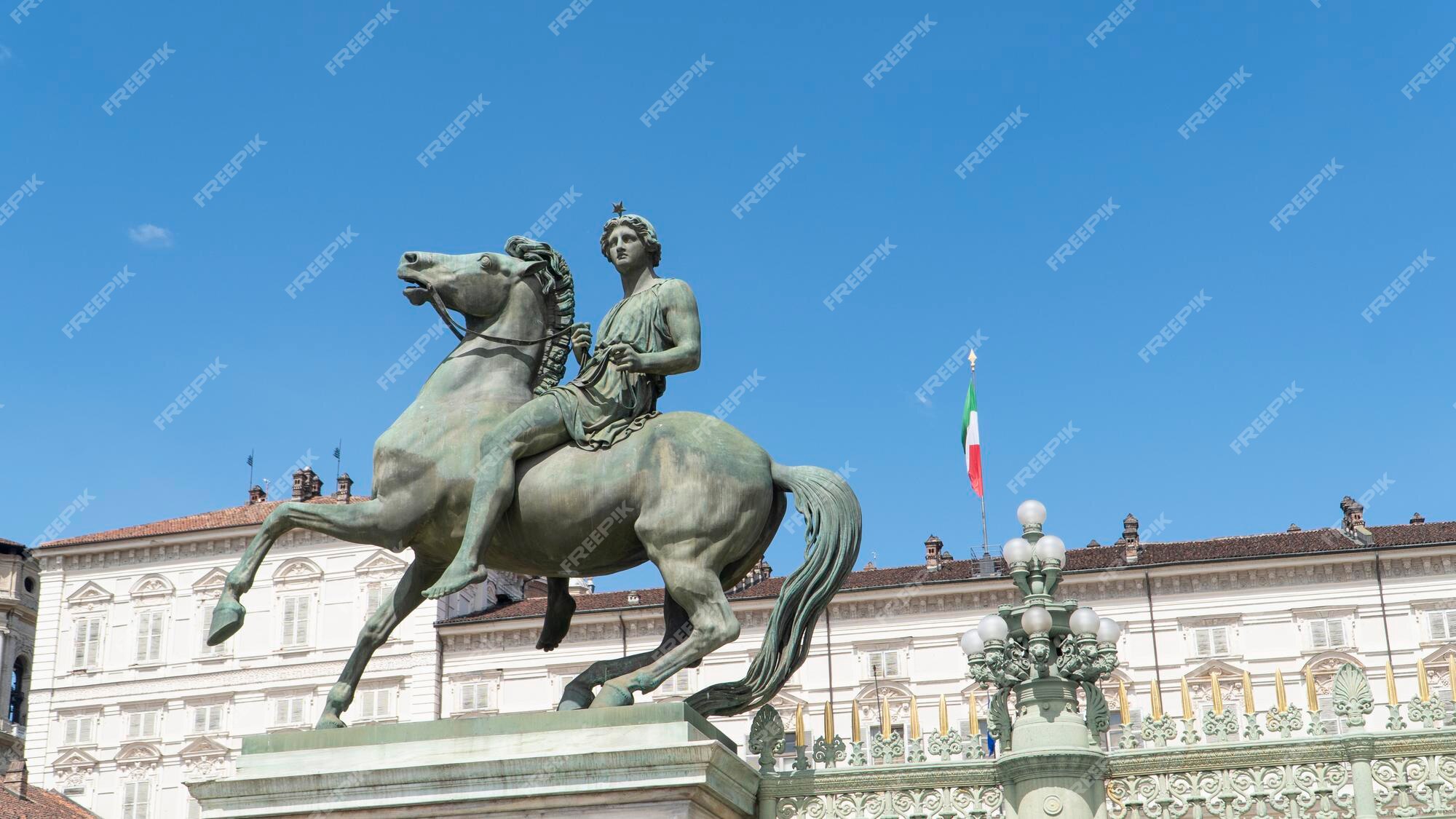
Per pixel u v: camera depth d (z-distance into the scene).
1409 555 32.34
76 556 40.16
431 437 7.45
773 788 7.24
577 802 6.64
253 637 38.06
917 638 33.72
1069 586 33.91
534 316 7.83
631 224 7.95
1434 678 31.70
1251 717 7.04
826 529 7.38
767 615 32.00
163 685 38.31
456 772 6.75
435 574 7.69
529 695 34.56
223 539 39.28
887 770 7.18
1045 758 6.91
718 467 7.27
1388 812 6.73
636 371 7.43
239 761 7.11
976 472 31.00
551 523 7.31
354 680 7.55
